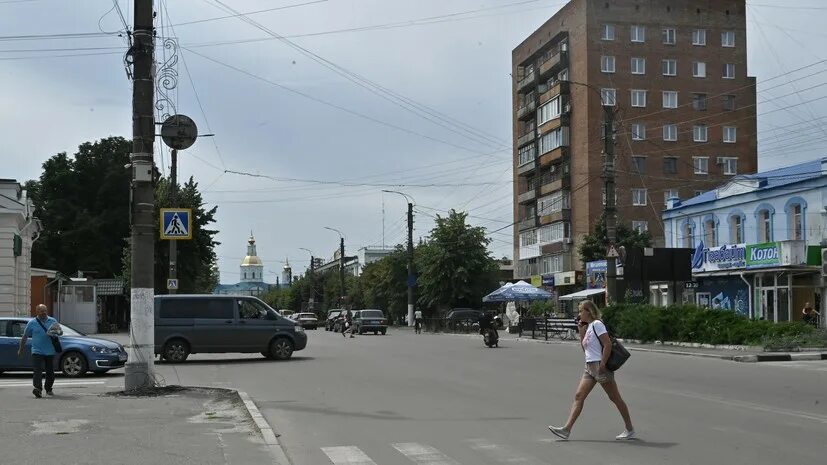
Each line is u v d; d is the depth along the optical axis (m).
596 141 62.91
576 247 63.72
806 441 9.36
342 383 16.75
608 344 9.46
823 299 33.59
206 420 11.16
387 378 17.80
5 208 36.94
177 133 18.59
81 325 47.66
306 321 73.75
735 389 15.01
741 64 65.62
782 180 38.03
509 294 45.66
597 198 62.66
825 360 22.80
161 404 12.85
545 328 36.47
